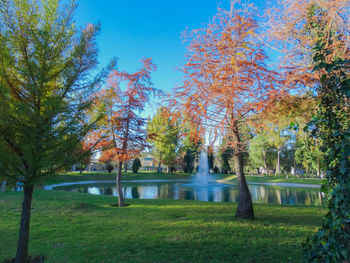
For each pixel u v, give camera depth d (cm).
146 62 1162
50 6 421
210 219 788
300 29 597
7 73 388
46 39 393
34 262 470
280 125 754
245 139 766
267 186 3036
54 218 829
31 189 452
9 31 385
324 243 217
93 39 457
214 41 733
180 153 5156
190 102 727
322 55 242
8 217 844
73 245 548
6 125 362
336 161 213
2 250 535
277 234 603
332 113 226
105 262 450
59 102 396
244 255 467
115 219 809
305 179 3334
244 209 810
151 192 2305
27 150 369
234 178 4200
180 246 521
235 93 707
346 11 480
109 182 3559
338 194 196
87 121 456
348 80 206
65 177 3384
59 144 406
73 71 430
